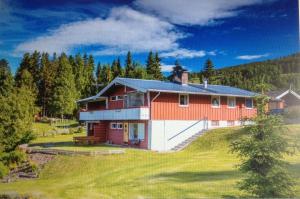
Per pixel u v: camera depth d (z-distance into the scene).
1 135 18.80
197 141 23.22
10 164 18.11
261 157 8.54
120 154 19.59
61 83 25.27
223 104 27.88
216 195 10.21
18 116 20.05
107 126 28.86
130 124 25.91
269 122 8.63
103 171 15.82
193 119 25.81
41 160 19.23
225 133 22.77
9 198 11.75
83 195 11.41
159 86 25.20
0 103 19.47
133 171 15.11
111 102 28.72
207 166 15.12
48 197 11.44
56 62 24.84
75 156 18.98
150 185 12.20
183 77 28.28
